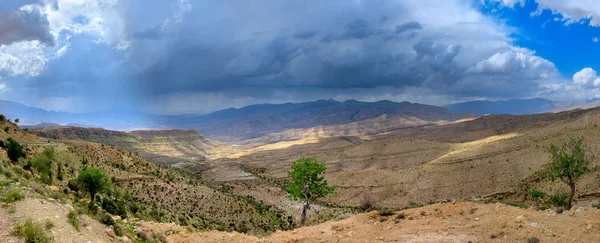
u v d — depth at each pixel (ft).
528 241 56.85
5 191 65.98
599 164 313.32
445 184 429.79
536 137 486.79
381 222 78.95
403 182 462.19
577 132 429.38
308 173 135.44
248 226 248.52
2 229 51.39
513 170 408.67
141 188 267.59
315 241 74.13
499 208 73.82
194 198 290.15
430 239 63.46
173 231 84.94
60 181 162.61
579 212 66.18
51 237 52.26
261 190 497.46
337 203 419.54
